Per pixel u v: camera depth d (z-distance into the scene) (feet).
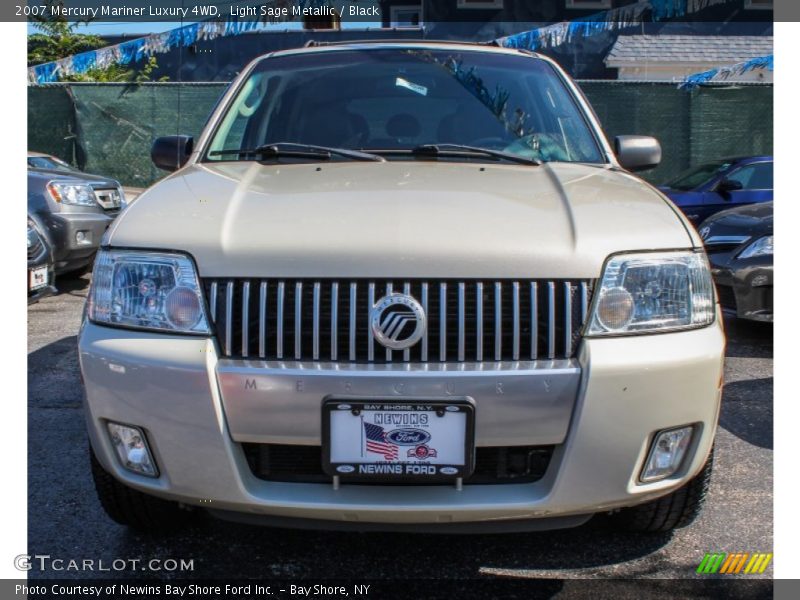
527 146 10.21
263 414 6.74
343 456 6.73
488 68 11.46
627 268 7.11
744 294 17.79
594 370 6.77
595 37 51.57
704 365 7.11
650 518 8.51
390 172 8.87
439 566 8.37
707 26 51.85
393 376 6.64
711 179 33.14
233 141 10.42
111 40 54.85
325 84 11.18
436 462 6.73
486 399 6.68
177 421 6.87
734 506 9.77
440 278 6.82
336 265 6.84
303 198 7.82
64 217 23.41
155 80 50.44
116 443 7.30
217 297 6.96
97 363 7.14
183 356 6.83
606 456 6.88
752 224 18.78
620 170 9.80
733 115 46.16
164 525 8.71
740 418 13.14
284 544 8.82
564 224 7.34
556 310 6.93
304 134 10.43
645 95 46.11
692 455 7.36
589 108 11.11
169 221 7.47
